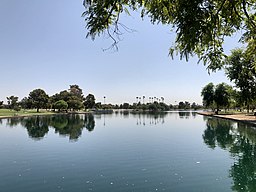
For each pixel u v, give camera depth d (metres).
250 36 3.81
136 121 41.59
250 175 9.34
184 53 2.60
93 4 2.70
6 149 15.54
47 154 13.82
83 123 37.62
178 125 32.31
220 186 8.14
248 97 31.14
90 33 2.78
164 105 125.88
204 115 61.22
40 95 80.38
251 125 26.47
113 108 149.38
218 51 3.61
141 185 8.30
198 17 2.46
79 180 8.95
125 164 11.23
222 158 12.27
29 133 24.38
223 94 56.06
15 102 86.88
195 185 8.26
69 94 93.25
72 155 13.45
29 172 10.12
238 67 30.02
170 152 13.92
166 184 8.35
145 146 16.05
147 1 2.97
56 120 45.44
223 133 22.42
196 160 11.88
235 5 2.93
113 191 7.77
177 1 2.62
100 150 14.82
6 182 8.84
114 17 2.93
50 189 8.05
